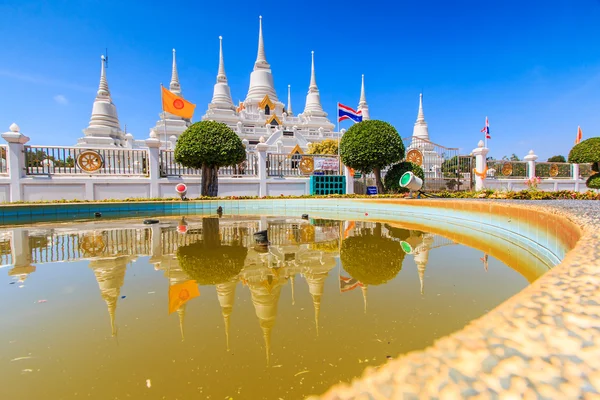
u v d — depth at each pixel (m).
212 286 2.81
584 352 0.79
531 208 4.76
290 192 15.12
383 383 0.77
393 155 13.77
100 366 1.56
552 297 1.11
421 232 6.08
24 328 1.99
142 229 6.48
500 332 0.92
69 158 12.48
